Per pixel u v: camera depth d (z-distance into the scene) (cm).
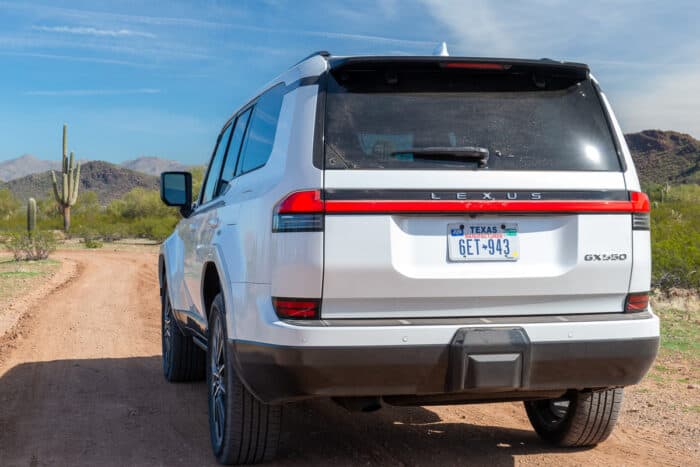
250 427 414
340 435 505
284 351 349
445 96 376
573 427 459
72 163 5281
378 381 351
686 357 820
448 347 351
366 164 356
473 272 359
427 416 565
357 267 348
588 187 371
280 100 413
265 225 373
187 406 595
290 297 352
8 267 2411
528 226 368
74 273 2191
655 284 1279
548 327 359
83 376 721
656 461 456
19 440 497
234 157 509
